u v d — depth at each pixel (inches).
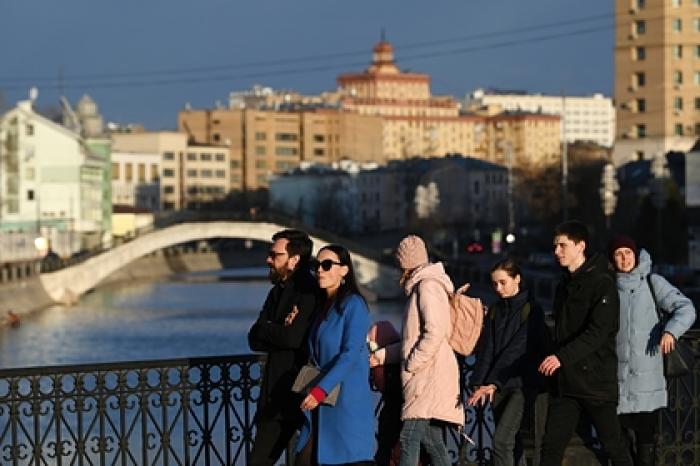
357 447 1425.9
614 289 1459.2
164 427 1596.9
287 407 1482.5
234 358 1630.2
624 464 1483.8
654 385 1525.6
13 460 1542.8
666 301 1524.4
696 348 1676.9
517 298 1503.4
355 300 1439.5
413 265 1496.1
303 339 1469.0
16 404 1544.0
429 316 1451.8
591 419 1482.5
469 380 1587.1
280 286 1505.9
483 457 1685.5
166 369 1599.4
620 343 1526.8
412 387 1476.4
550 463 1489.9
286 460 1637.6
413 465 1481.3
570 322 1466.5
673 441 1684.3
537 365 1501.0
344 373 1413.6
